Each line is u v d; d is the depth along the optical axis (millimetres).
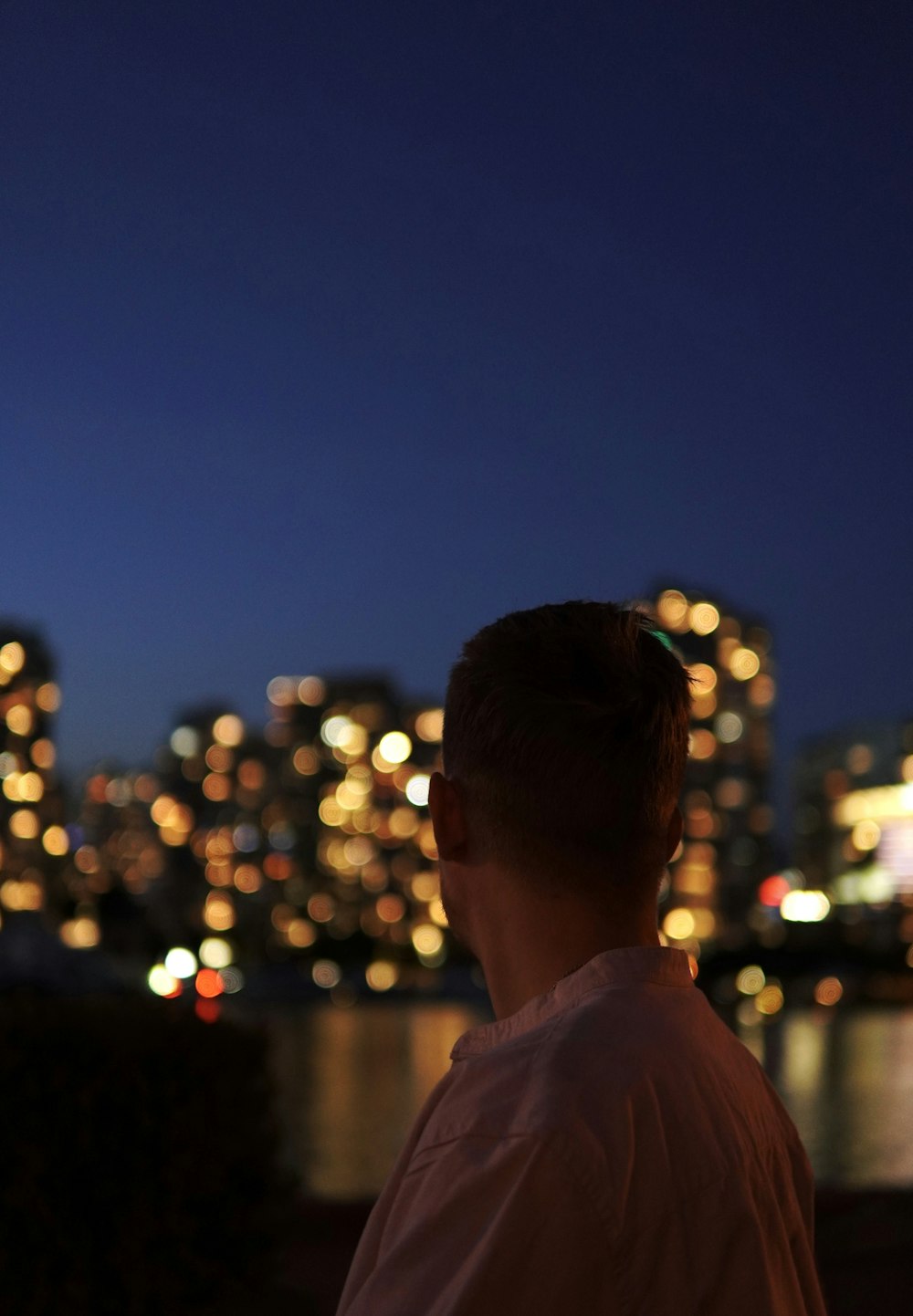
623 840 1430
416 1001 98562
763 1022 54469
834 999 94438
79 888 198125
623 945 1434
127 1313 4363
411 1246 1183
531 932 1438
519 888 1441
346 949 170000
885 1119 15586
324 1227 7902
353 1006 86375
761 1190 1304
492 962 1475
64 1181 4324
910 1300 6512
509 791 1439
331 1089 19281
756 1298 1216
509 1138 1192
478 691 1471
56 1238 4309
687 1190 1220
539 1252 1149
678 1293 1187
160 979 24422
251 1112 4742
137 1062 4422
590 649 1459
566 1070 1235
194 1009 4754
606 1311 1168
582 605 1519
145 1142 4422
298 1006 85062
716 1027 1419
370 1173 11242
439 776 1511
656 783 1451
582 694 1428
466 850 1492
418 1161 1245
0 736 192625
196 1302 4527
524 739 1426
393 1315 1151
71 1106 4344
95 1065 4383
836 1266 7188
